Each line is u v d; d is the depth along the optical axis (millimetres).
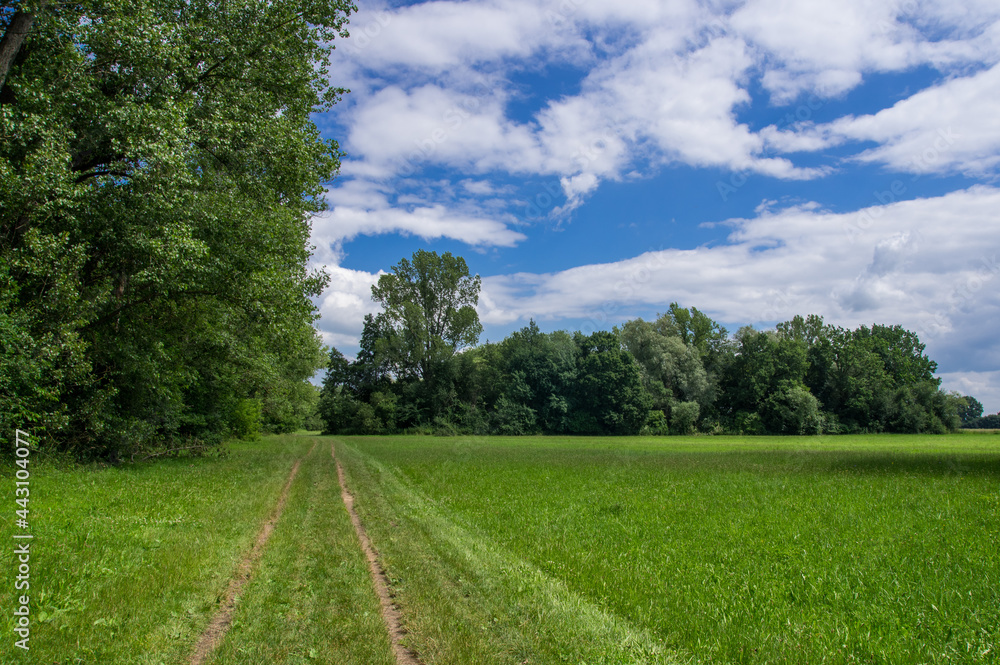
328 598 6625
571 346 90688
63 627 5375
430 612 6242
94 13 14641
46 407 16156
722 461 29031
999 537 10016
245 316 20109
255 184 18469
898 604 6742
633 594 7102
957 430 91188
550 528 11086
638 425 82625
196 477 17328
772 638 5766
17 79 13469
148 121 14258
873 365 91000
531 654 5328
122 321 18250
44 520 9234
